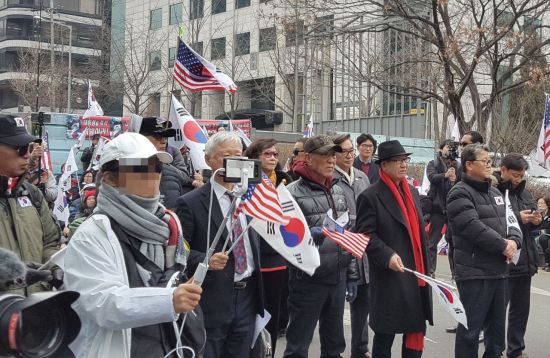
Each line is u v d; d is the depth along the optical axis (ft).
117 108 146.72
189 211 15.17
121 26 142.92
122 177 10.03
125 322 9.40
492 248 19.31
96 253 9.64
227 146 15.43
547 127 33.47
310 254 15.71
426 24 58.39
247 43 122.72
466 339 19.71
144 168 10.04
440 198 33.78
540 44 55.42
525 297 23.04
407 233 18.40
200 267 10.37
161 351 10.46
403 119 94.58
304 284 18.35
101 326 9.45
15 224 13.83
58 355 7.45
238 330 15.42
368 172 29.40
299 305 18.43
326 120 106.83
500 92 57.82
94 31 149.38
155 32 129.80
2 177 13.58
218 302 14.96
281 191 15.89
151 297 9.48
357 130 101.19
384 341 18.75
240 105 128.26
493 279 19.67
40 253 14.28
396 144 18.54
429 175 34.32
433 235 33.78
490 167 20.36
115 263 9.80
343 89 102.22
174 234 10.79
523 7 54.70
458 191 19.94
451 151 33.30
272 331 18.02
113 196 10.07
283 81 99.91
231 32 124.16
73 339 7.66
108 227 9.84
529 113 65.41
